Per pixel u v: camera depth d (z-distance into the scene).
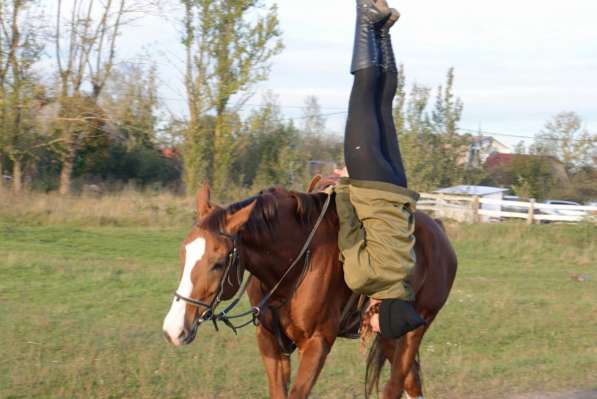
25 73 26.09
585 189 43.56
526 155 44.44
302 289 4.97
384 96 5.45
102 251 16.08
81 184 31.59
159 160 36.47
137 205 22.56
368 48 5.35
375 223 5.12
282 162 35.44
